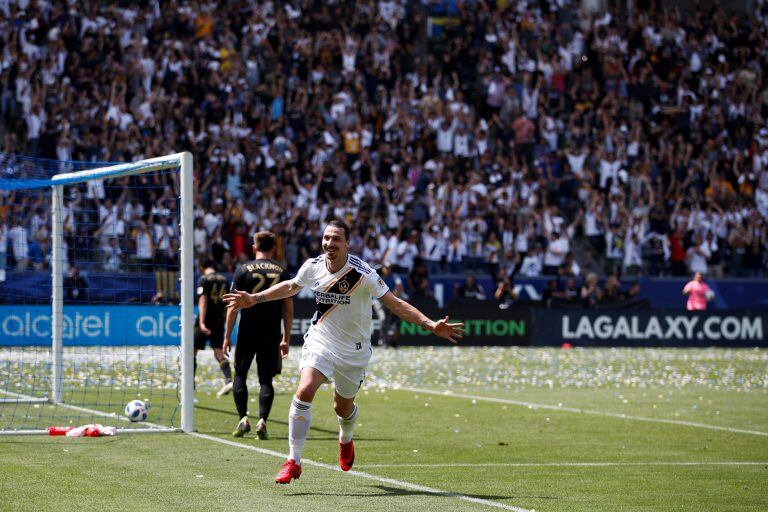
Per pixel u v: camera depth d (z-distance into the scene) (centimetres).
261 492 1571
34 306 3938
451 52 7019
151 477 1688
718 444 2267
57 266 2831
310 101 6506
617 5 7962
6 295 4484
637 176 6706
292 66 6625
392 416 2708
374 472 1806
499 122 6806
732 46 7612
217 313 3006
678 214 6650
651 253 6544
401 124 6556
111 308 4334
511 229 6266
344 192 6141
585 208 6569
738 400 3291
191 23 6556
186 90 6256
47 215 5234
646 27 7500
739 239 6712
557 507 1513
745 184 6956
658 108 7206
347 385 1662
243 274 2203
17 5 6159
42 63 6106
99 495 1521
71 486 1593
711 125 7188
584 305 6069
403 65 6906
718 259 6700
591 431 2461
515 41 7188
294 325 5509
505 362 4806
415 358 4944
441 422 2589
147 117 6094
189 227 2305
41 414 2597
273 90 6438
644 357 5294
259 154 6156
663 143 6950
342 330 1645
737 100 7331
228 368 3055
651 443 2267
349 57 6762
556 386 3697
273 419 2570
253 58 6525
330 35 6762
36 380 3562
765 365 4875
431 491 1619
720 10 7762
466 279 6069
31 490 1552
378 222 6138
